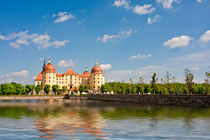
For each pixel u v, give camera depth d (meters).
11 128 24.03
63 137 19.39
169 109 49.81
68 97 185.12
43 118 33.53
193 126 25.08
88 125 26.17
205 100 53.41
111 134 20.70
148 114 39.19
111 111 46.72
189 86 84.81
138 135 20.25
